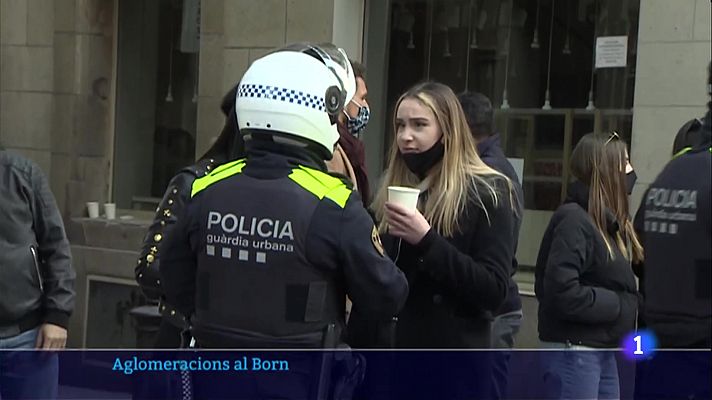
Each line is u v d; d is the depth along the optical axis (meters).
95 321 10.10
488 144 6.24
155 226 5.14
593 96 8.76
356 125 5.90
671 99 7.68
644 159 7.81
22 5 10.54
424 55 9.62
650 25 7.74
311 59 3.93
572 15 8.87
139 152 10.89
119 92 10.70
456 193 4.87
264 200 3.82
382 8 9.52
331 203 3.81
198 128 9.70
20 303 5.55
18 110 10.65
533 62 9.12
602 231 5.84
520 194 6.10
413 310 4.95
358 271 3.82
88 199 10.48
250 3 9.32
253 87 3.89
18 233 5.52
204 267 3.93
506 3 9.23
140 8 10.61
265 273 3.79
